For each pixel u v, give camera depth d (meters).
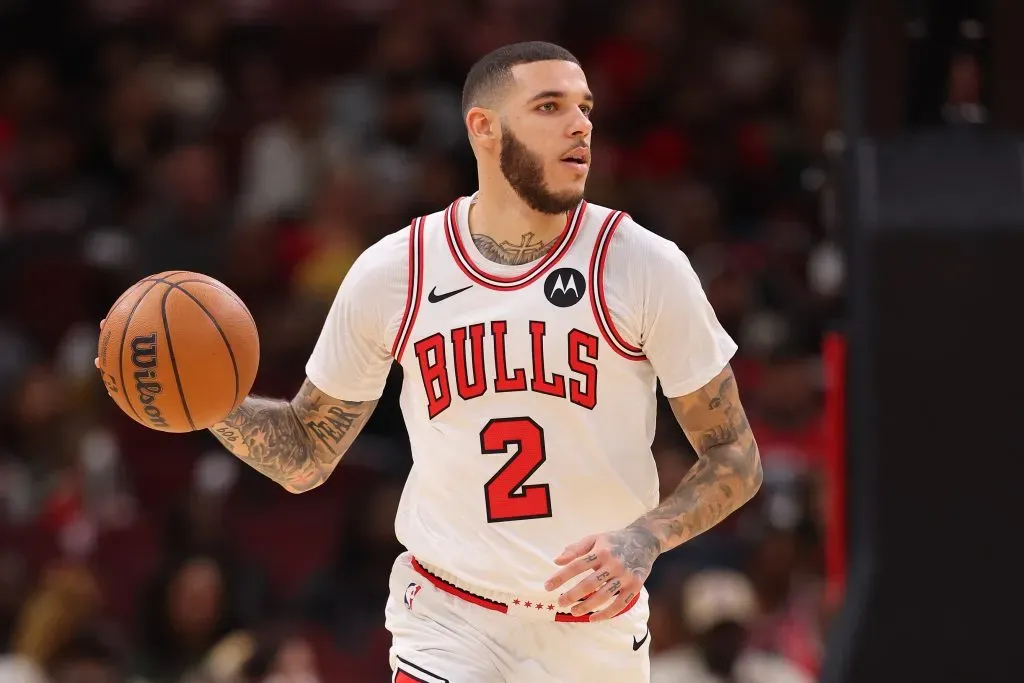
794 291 35.06
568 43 46.88
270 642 25.47
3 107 45.25
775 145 41.78
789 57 45.00
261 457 12.48
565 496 11.50
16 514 32.12
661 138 43.16
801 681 23.89
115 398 11.67
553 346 11.35
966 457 10.83
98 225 41.41
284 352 34.62
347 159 40.44
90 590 26.88
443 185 37.66
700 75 45.41
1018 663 10.71
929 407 10.86
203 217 38.56
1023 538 10.75
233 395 11.66
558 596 11.60
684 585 25.31
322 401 12.50
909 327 10.90
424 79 42.81
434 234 11.84
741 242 39.03
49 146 43.28
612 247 11.46
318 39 48.06
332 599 28.95
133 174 43.31
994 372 10.79
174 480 33.44
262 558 31.19
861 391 11.09
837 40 45.44
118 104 44.31
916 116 12.66
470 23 46.25
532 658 11.80
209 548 29.08
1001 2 11.70
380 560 29.25
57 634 26.06
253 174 41.22
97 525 31.36
